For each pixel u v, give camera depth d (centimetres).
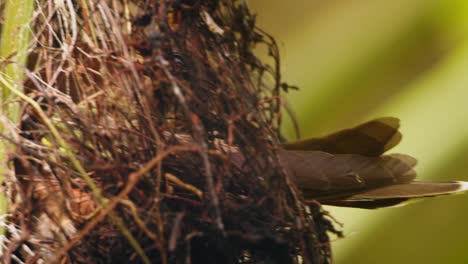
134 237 54
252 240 54
